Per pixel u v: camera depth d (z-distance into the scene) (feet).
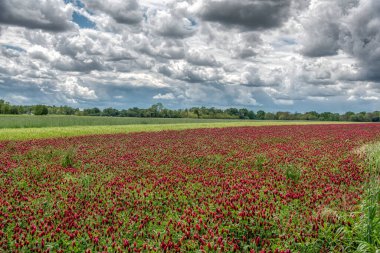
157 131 144.25
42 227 28.50
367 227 24.25
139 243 26.32
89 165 57.98
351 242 24.52
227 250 24.57
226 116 555.28
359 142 91.97
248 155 66.39
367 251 23.03
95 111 590.14
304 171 49.47
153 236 27.20
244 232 27.22
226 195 36.96
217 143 91.61
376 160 51.37
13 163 57.16
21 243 25.05
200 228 27.68
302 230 26.53
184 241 25.90
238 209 31.35
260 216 29.14
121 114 573.33
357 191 37.86
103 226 29.53
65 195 39.22
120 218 31.53
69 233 26.99
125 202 35.50
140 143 92.79
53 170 52.75
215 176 48.65
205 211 31.91
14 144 85.46
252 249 23.59
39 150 73.97
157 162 60.18
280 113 573.33
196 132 137.49
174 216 32.12
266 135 119.55
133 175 49.93
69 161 58.54
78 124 214.28
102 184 44.11
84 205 35.58
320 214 29.17
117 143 92.99
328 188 38.75
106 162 60.85
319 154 67.00
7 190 40.47
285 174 47.42
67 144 87.20
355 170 49.83
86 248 25.40
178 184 43.78
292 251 24.16
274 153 69.41
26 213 32.22
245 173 49.47
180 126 189.16
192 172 50.96
